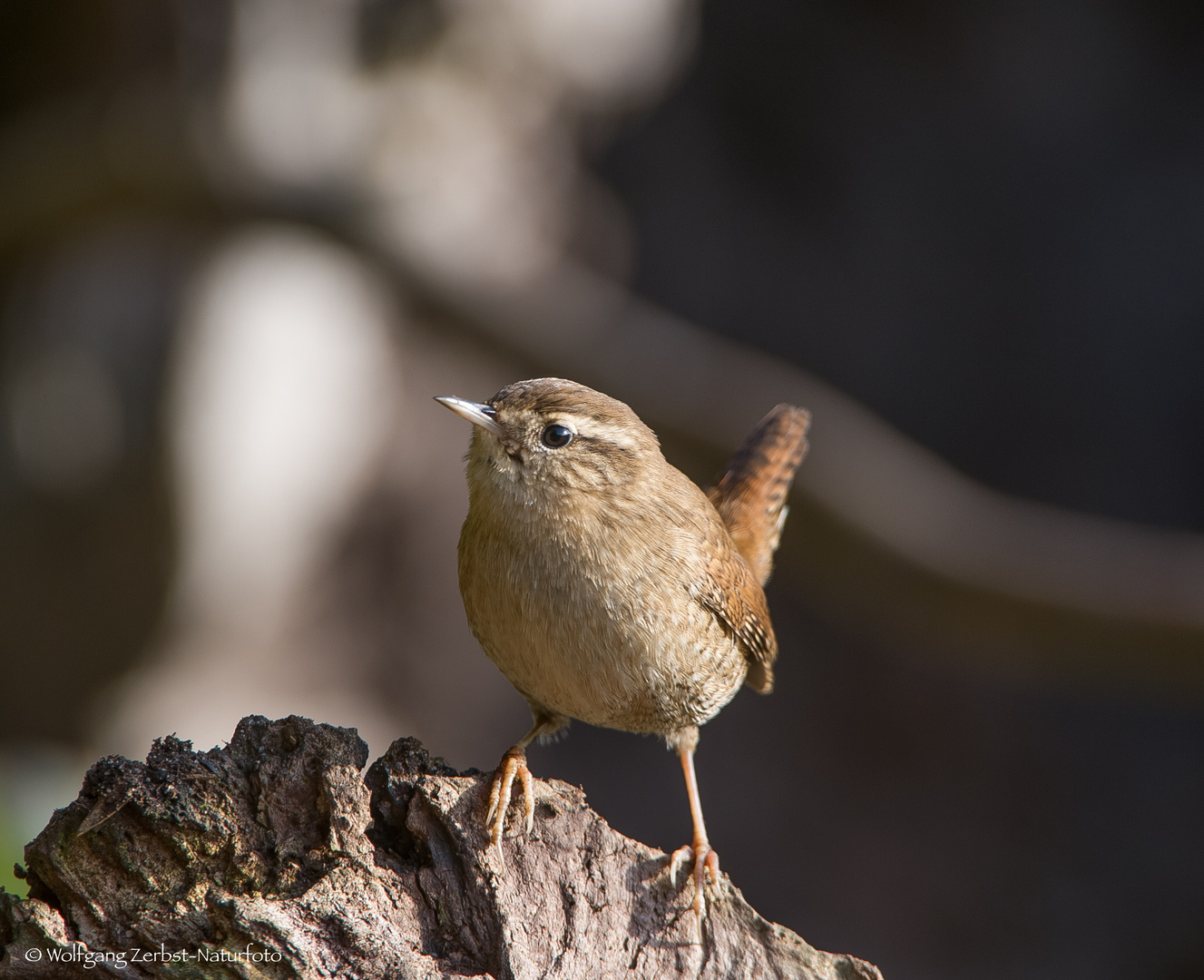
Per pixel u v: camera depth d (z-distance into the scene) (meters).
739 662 5.09
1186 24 15.13
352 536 14.61
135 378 12.84
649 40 13.55
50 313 13.04
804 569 10.69
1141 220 15.58
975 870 14.82
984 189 15.67
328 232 11.02
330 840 3.65
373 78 12.10
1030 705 15.47
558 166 14.19
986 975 14.34
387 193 11.45
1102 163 15.58
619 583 4.49
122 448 12.90
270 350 12.92
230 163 10.84
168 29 11.55
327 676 14.28
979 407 15.79
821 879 14.69
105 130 11.12
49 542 13.14
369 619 14.68
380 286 11.40
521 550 4.51
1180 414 15.68
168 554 13.05
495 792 3.90
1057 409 15.74
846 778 15.27
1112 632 9.52
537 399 4.58
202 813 3.55
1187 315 15.61
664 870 4.00
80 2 11.73
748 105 15.45
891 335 15.80
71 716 13.30
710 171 15.52
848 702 15.45
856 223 15.74
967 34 15.12
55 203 11.05
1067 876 14.92
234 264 12.77
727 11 15.04
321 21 11.84
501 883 3.81
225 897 3.52
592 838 3.98
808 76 15.38
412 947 3.66
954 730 15.38
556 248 14.52
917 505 10.08
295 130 11.38
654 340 11.20
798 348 15.81
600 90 13.73
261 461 13.10
